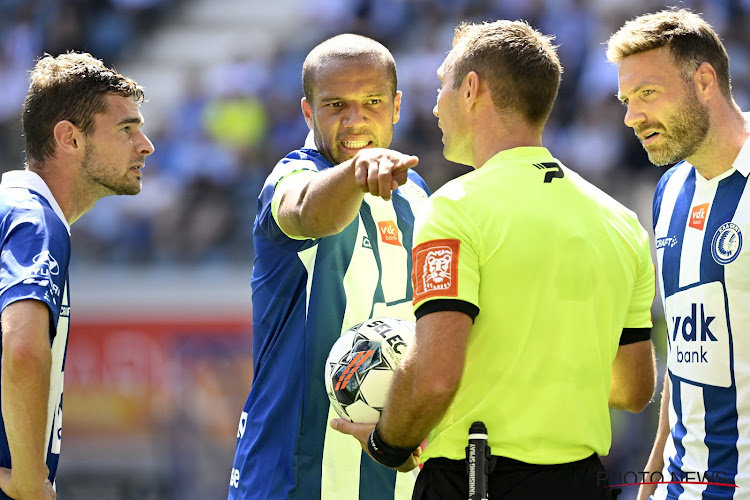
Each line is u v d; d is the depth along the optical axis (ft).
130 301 98.53
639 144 111.24
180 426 94.38
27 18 142.51
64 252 33.73
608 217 30.09
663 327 81.76
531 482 27.71
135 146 37.76
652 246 103.71
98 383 95.71
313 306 34.53
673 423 37.09
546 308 28.02
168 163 126.93
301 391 34.42
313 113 35.60
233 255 107.04
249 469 35.29
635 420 84.17
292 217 31.53
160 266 105.09
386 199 27.40
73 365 96.27
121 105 37.14
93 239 108.06
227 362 96.07
